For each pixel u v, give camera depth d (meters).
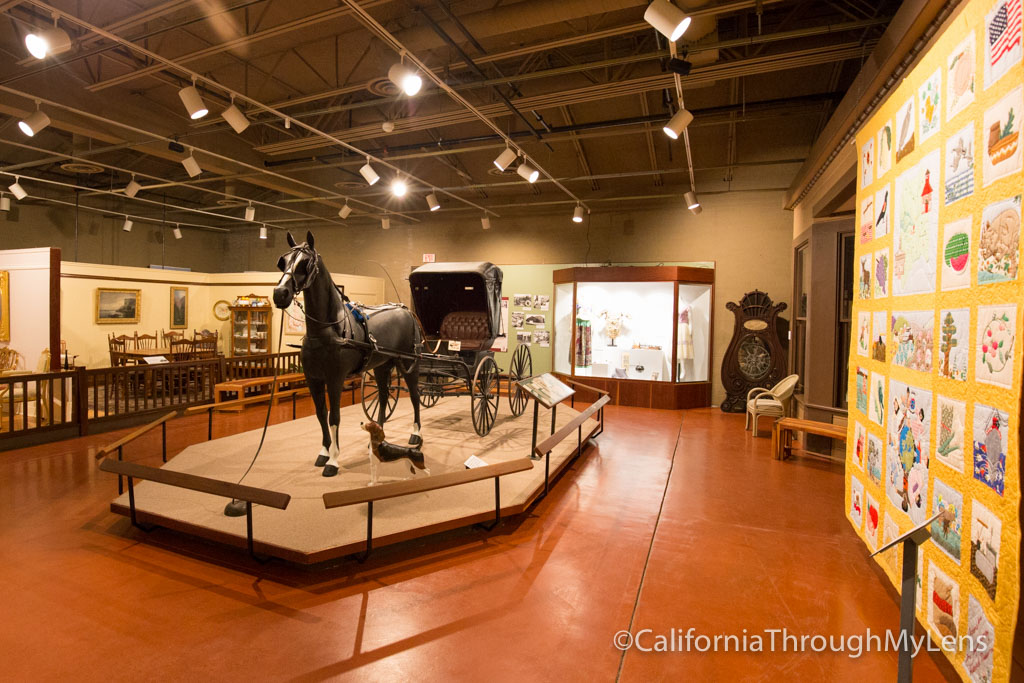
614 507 4.87
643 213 11.65
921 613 2.71
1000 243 2.04
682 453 6.95
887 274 3.30
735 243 10.88
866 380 3.68
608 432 8.21
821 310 6.80
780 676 2.58
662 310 10.46
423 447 5.93
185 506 4.11
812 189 7.13
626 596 3.31
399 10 6.50
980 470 2.16
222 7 5.62
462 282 8.23
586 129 9.31
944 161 2.55
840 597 3.33
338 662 2.60
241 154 10.38
